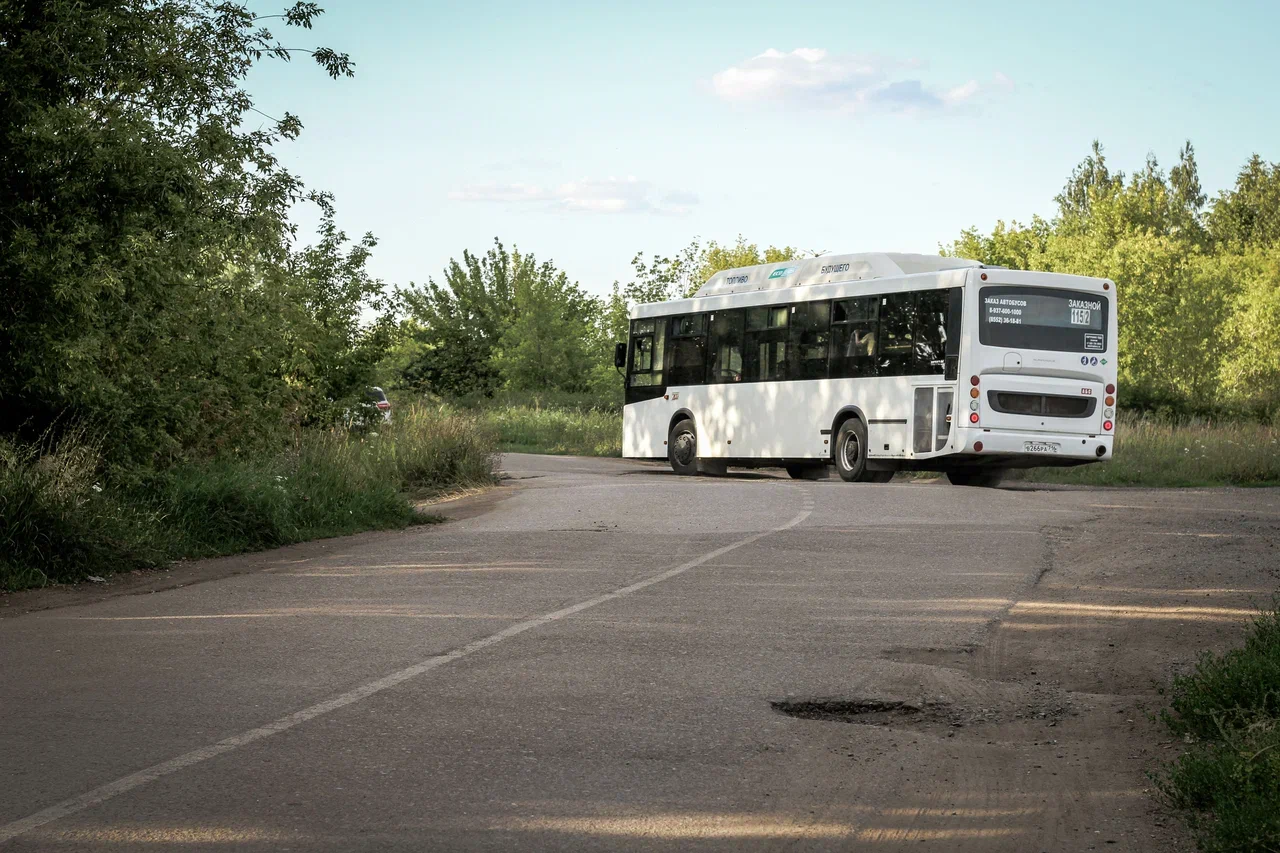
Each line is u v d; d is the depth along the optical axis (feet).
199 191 48.03
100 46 46.11
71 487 41.47
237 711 22.16
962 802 17.75
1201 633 29.32
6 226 44.98
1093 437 71.41
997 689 24.40
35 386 44.86
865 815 17.13
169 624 30.99
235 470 50.70
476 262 267.59
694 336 90.99
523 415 154.10
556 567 39.99
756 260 188.65
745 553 42.73
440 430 76.64
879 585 36.19
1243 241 301.22
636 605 33.09
